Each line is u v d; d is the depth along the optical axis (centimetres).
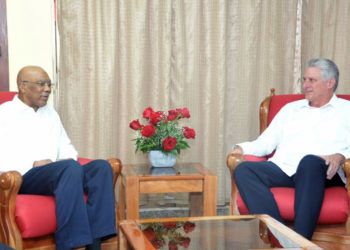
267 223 186
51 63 294
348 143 246
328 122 249
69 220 201
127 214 239
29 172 218
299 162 222
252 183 227
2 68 282
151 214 321
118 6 303
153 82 313
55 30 294
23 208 192
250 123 332
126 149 313
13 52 285
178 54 316
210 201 244
